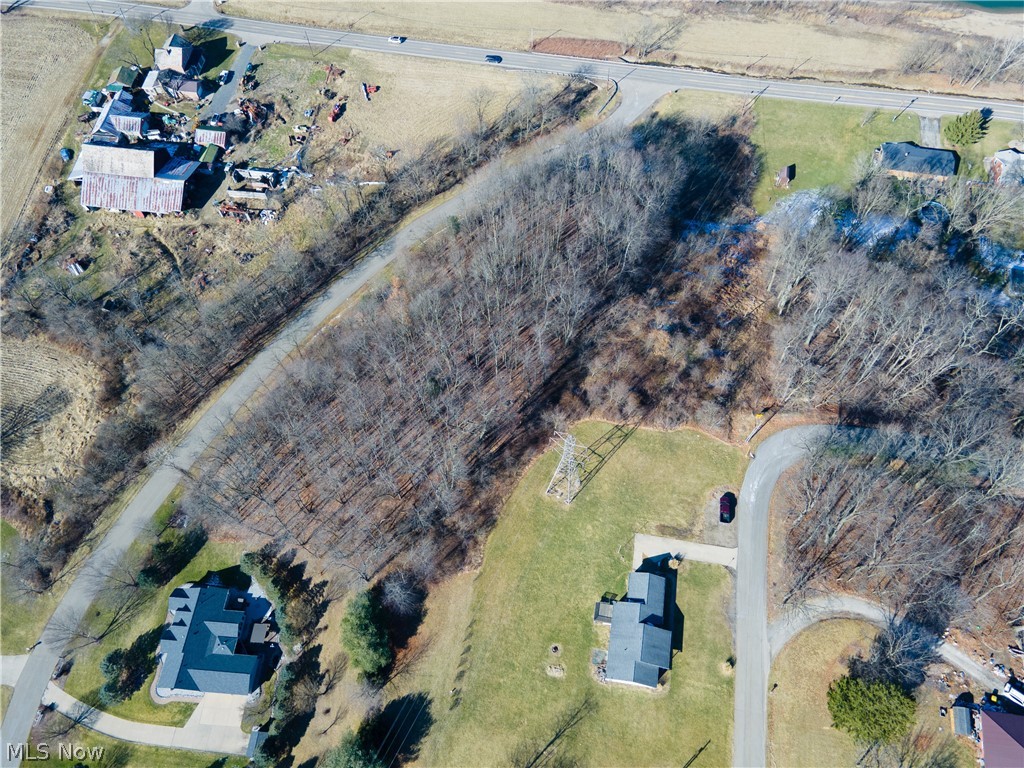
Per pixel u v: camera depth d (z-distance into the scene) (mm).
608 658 86562
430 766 82750
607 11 171375
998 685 83062
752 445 104000
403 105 153875
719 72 157500
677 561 94500
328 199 139375
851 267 108062
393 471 103625
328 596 94688
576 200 129375
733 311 118375
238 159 145875
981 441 95562
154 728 87125
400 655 89938
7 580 98938
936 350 100750
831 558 92812
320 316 124250
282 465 105750
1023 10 162875
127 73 153875
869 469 98688
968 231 122500
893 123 144125
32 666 92312
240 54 163625
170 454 109250
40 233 135375
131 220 137500
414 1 174500
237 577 97875
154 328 123375
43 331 122938
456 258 125312
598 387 109688
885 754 79812
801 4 167500
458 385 111250
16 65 159375
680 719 83688
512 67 160625
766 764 80562
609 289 120938
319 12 172250
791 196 135000
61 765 85562
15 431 113375
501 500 101062
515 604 92875
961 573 90625
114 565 99062
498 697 86500
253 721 86812
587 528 98000
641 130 147375
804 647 87125
